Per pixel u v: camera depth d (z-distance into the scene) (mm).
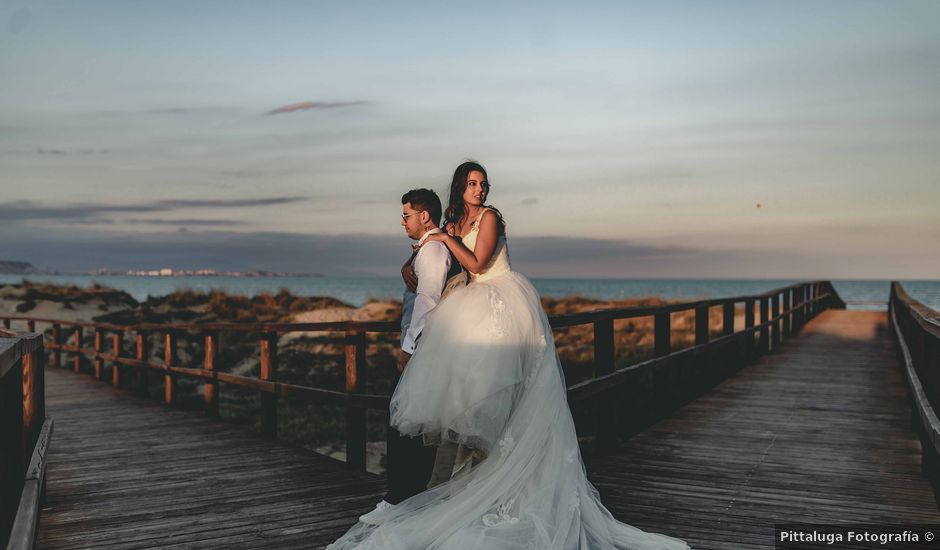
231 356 15422
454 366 3789
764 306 13430
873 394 9234
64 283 26516
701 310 9133
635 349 16609
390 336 17656
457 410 3742
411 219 4129
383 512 3994
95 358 13328
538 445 3822
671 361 7750
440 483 4105
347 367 5965
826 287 27359
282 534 4258
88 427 8109
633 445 6469
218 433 7645
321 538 4180
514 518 3654
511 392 3822
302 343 16438
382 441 9258
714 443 6531
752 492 5027
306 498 4992
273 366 7434
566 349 16719
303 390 6594
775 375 10930
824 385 9969
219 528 4387
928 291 165125
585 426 9922
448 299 3910
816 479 5363
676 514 4543
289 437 9281
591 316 5648
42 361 4832
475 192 3943
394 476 4535
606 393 6180
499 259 4016
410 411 3840
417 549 3588
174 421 8516
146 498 5074
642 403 10266
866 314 24578
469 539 3496
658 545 3779
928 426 4535
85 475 5785
